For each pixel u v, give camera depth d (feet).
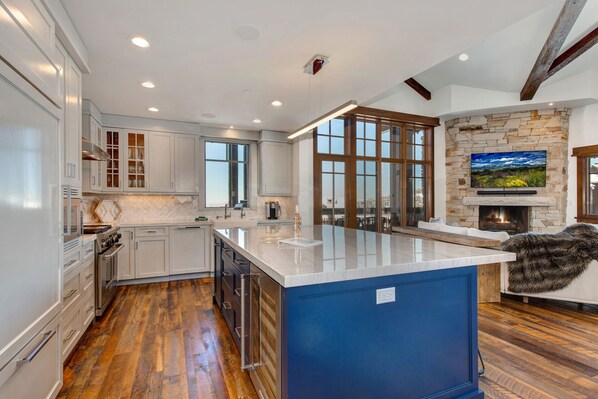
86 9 6.41
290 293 4.47
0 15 3.80
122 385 6.49
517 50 15.72
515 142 20.56
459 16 6.81
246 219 17.65
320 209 18.48
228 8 6.48
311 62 8.99
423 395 5.43
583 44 13.84
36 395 4.91
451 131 22.54
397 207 21.57
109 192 14.15
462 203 22.00
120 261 13.93
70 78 7.38
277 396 4.85
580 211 19.53
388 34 7.54
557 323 9.67
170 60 8.85
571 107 19.69
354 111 19.04
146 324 9.66
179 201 16.29
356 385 4.91
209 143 17.35
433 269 5.17
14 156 4.13
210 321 9.91
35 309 4.75
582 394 6.16
